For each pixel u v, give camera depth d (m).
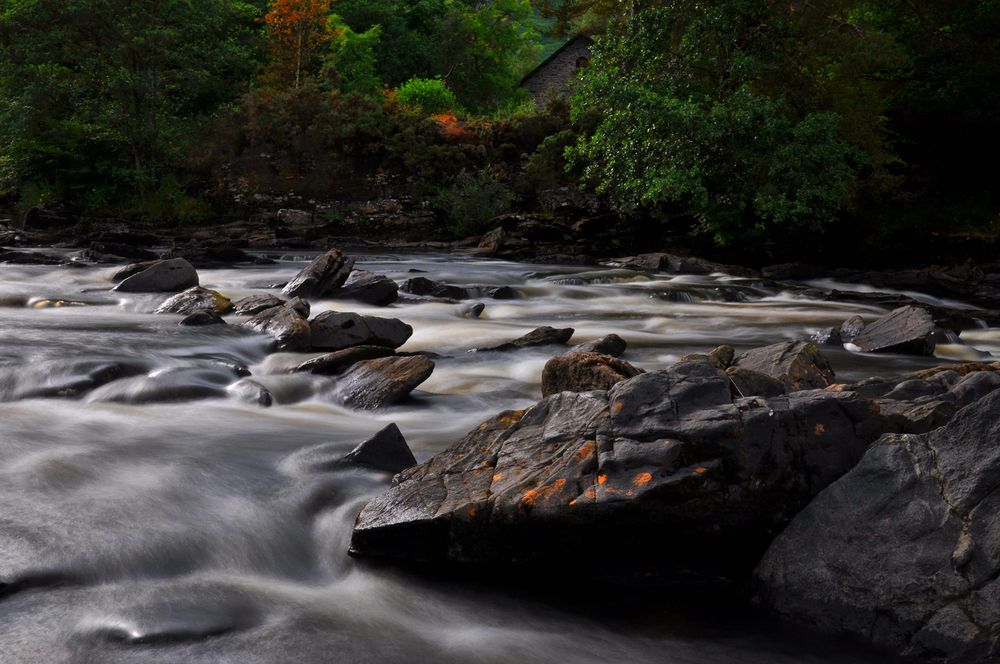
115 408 6.78
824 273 21.45
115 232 25.00
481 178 30.20
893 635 3.66
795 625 3.91
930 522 3.79
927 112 30.44
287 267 19.97
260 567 4.31
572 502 4.16
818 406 4.43
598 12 37.53
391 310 13.30
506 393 7.92
